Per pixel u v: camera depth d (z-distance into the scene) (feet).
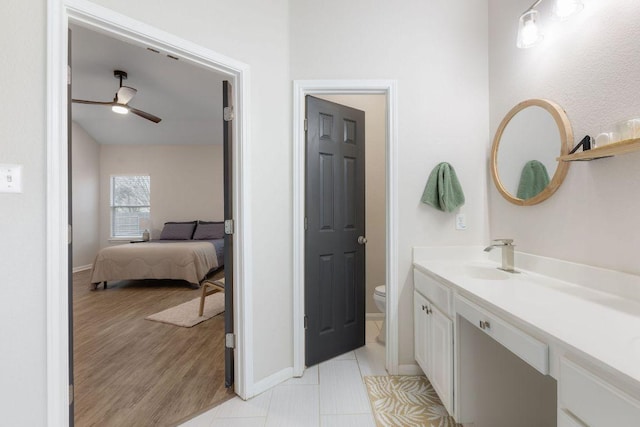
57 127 3.87
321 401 5.71
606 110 3.94
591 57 4.14
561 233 4.66
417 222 6.59
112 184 21.26
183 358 7.44
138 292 13.71
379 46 6.63
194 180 21.53
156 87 13.61
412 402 5.65
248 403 5.66
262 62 6.15
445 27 6.61
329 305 7.41
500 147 6.07
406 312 6.63
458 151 6.57
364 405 5.58
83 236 19.33
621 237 3.76
